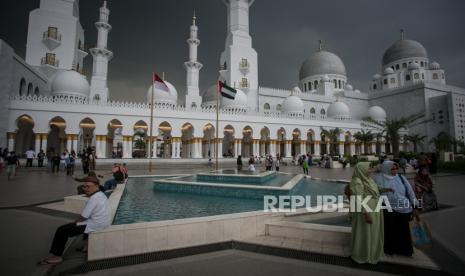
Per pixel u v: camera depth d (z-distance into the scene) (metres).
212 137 41.53
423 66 65.56
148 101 40.84
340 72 67.19
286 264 4.53
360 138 45.47
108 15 43.19
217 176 15.06
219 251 5.13
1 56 25.44
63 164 23.39
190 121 36.25
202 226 5.54
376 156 34.50
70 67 38.41
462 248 5.18
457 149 48.31
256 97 50.62
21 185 14.42
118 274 4.14
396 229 4.92
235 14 51.00
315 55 69.75
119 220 7.30
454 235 5.99
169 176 18.45
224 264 4.51
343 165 31.45
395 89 59.97
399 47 67.88
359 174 4.90
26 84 30.77
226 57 51.22
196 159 34.06
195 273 4.14
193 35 46.66
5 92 26.36
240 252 5.08
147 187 13.62
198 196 11.23
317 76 66.94
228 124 38.94
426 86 54.72
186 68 47.25
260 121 41.25
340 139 48.94
